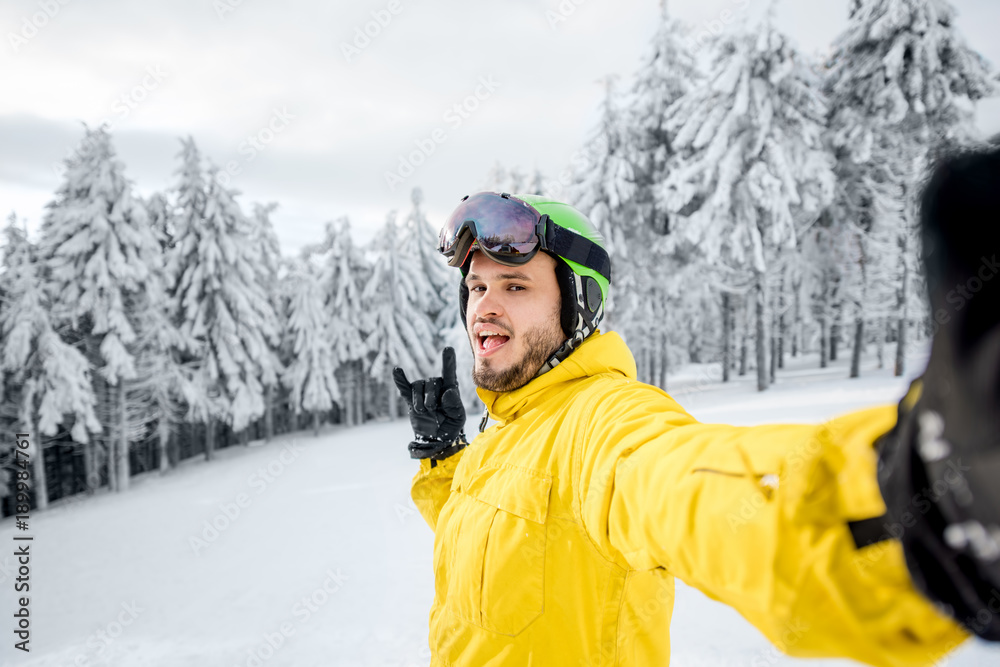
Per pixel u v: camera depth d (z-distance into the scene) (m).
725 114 16.20
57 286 19.56
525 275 1.15
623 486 0.67
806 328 28.38
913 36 15.23
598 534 0.76
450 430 1.75
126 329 19.91
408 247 34.84
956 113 14.46
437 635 1.11
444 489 1.73
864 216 18.30
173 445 25.38
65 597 9.27
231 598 8.12
